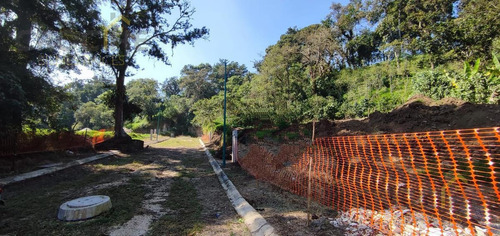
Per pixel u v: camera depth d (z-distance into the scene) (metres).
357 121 11.69
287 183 4.89
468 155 2.54
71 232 3.04
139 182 6.07
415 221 2.67
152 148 16.72
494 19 11.47
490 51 11.55
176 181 6.26
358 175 4.39
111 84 15.59
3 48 7.86
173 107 48.03
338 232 2.79
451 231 2.51
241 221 3.44
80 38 11.50
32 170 6.75
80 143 12.07
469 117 6.81
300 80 25.09
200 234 3.02
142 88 44.41
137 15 14.34
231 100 19.92
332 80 25.75
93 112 44.62
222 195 4.89
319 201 3.89
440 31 14.52
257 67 29.38
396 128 8.72
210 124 23.52
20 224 3.27
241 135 15.03
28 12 8.85
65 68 11.95
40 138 9.07
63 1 9.32
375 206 3.31
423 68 20.47
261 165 6.50
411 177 3.83
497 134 2.12
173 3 15.03
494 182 2.34
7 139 7.39
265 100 21.91
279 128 15.34
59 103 11.30
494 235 2.27
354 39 33.34
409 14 20.25
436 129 7.31
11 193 4.98
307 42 27.27
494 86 8.30
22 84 8.05
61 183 6.00
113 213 3.69
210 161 9.75
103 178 6.59
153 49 15.65
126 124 46.38
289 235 2.75
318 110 17.17
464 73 9.89
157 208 4.02
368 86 22.36
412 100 11.16
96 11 11.18
